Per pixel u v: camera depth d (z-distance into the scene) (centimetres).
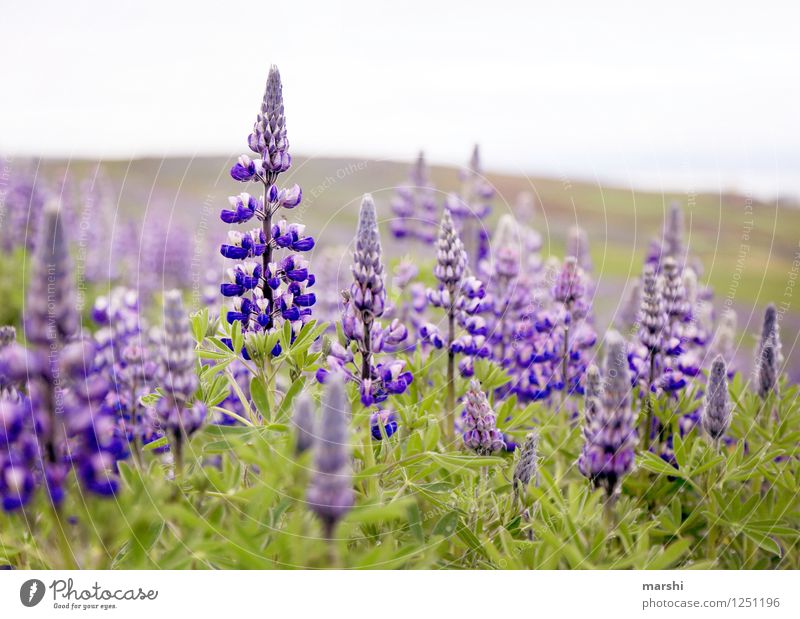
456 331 310
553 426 317
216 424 239
